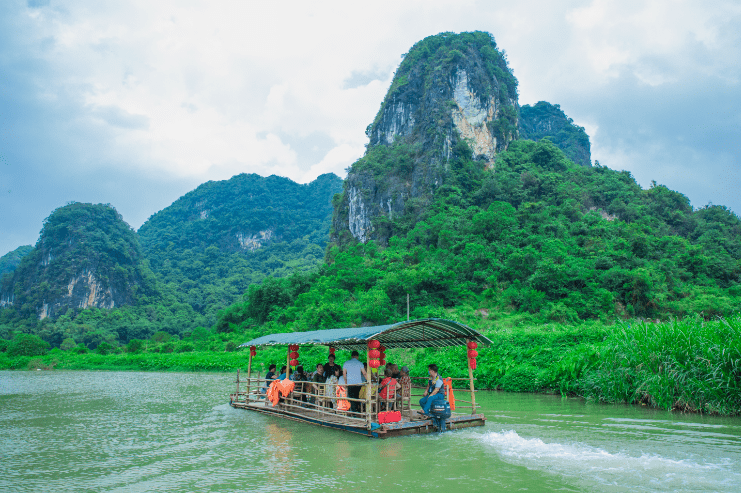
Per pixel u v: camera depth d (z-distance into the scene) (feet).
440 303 170.81
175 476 23.26
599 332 63.72
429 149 284.41
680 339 40.91
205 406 50.70
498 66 352.49
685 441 29.27
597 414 39.78
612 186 257.96
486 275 177.58
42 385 78.18
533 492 20.04
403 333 38.65
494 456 26.25
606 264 168.96
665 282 164.14
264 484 21.71
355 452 27.55
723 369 37.60
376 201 287.07
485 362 67.00
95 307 382.42
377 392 33.37
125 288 418.51
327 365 42.86
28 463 26.21
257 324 214.28
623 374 45.70
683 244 194.29
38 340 161.48
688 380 39.27
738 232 240.12
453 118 295.28
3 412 46.70
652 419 36.86
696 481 21.36
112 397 59.88
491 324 143.74
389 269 199.41
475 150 297.94
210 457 27.09
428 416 34.65
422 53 352.49
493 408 44.01
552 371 56.54
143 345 180.34
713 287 167.53
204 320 385.70
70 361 134.62
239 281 492.13
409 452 27.37
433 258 203.21
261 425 38.01
